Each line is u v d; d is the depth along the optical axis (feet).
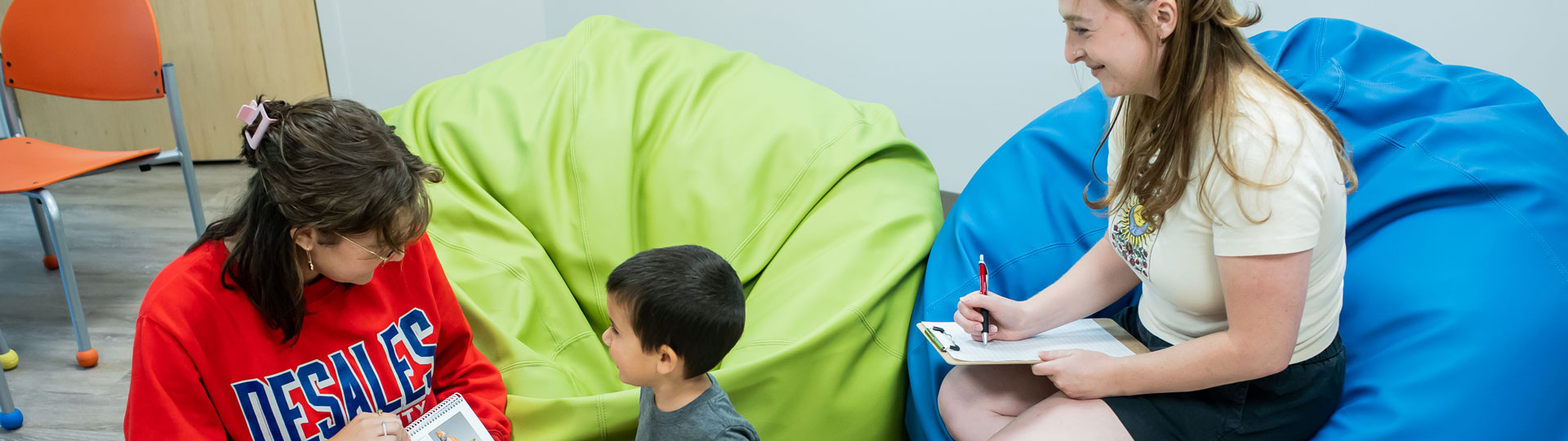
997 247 5.33
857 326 4.92
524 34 11.38
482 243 5.49
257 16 11.28
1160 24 3.20
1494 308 3.91
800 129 6.05
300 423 3.64
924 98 10.25
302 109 3.05
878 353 5.08
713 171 5.92
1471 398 3.76
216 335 3.38
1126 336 4.32
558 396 4.72
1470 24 8.19
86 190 10.68
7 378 6.59
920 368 4.96
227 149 11.91
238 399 3.50
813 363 4.80
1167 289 3.79
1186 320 3.90
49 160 6.95
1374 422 3.85
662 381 3.65
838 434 4.93
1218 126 3.22
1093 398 3.86
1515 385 3.77
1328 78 5.07
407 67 11.59
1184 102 3.28
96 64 7.22
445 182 5.89
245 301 3.42
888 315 5.19
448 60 11.53
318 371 3.66
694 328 3.41
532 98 6.31
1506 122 4.56
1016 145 5.81
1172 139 3.38
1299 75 5.32
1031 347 4.22
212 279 3.35
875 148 6.04
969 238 5.41
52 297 7.92
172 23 11.27
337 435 3.56
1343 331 4.27
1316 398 3.80
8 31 7.24
